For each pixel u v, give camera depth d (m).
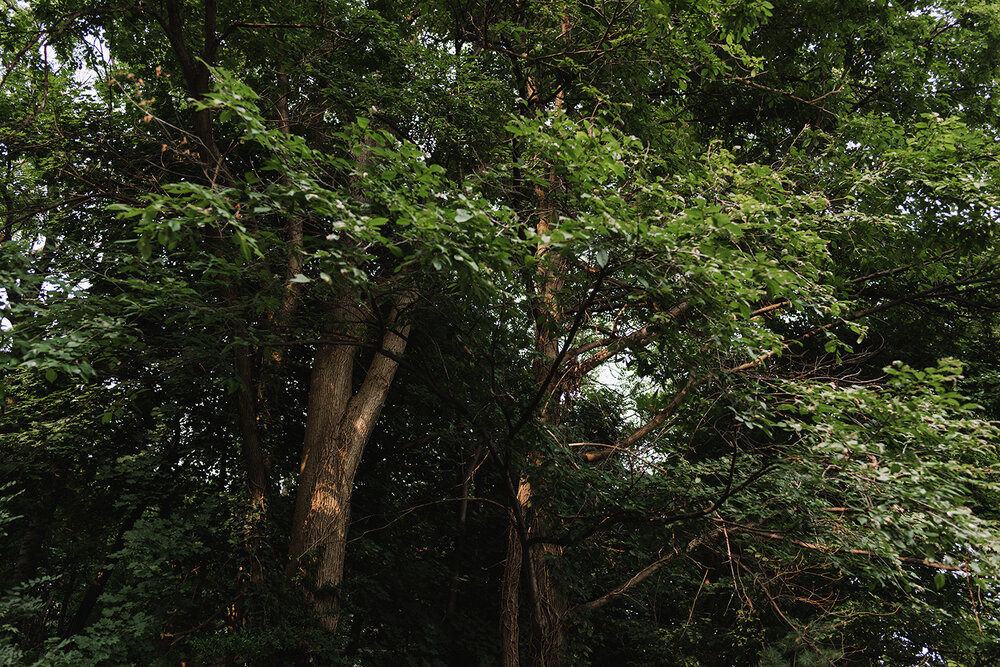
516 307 6.48
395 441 11.33
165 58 9.46
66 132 8.58
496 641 10.49
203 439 9.84
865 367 10.75
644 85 8.77
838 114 9.37
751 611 7.89
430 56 8.94
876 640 9.26
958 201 8.31
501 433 7.57
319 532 8.50
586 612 8.68
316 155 4.75
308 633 7.61
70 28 8.45
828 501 6.79
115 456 9.57
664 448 8.52
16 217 8.04
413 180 4.89
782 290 5.23
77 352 5.21
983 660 9.00
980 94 10.72
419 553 11.27
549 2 8.66
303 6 8.80
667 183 6.78
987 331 11.07
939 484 5.48
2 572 10.02
